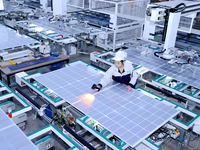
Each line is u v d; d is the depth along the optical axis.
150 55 5.96
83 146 3.14
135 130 2.65
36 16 11.08
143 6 9.86
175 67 5.22
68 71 4.31
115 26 8.74
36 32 8.73
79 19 10.21
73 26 9.10
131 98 3.38
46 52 7.64
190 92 4.71
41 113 4.21
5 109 4.34
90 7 9.55
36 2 12.27
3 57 6.68
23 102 3.95
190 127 3.58
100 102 3.22
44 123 5.13
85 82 3.84
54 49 8.85
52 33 8.24
